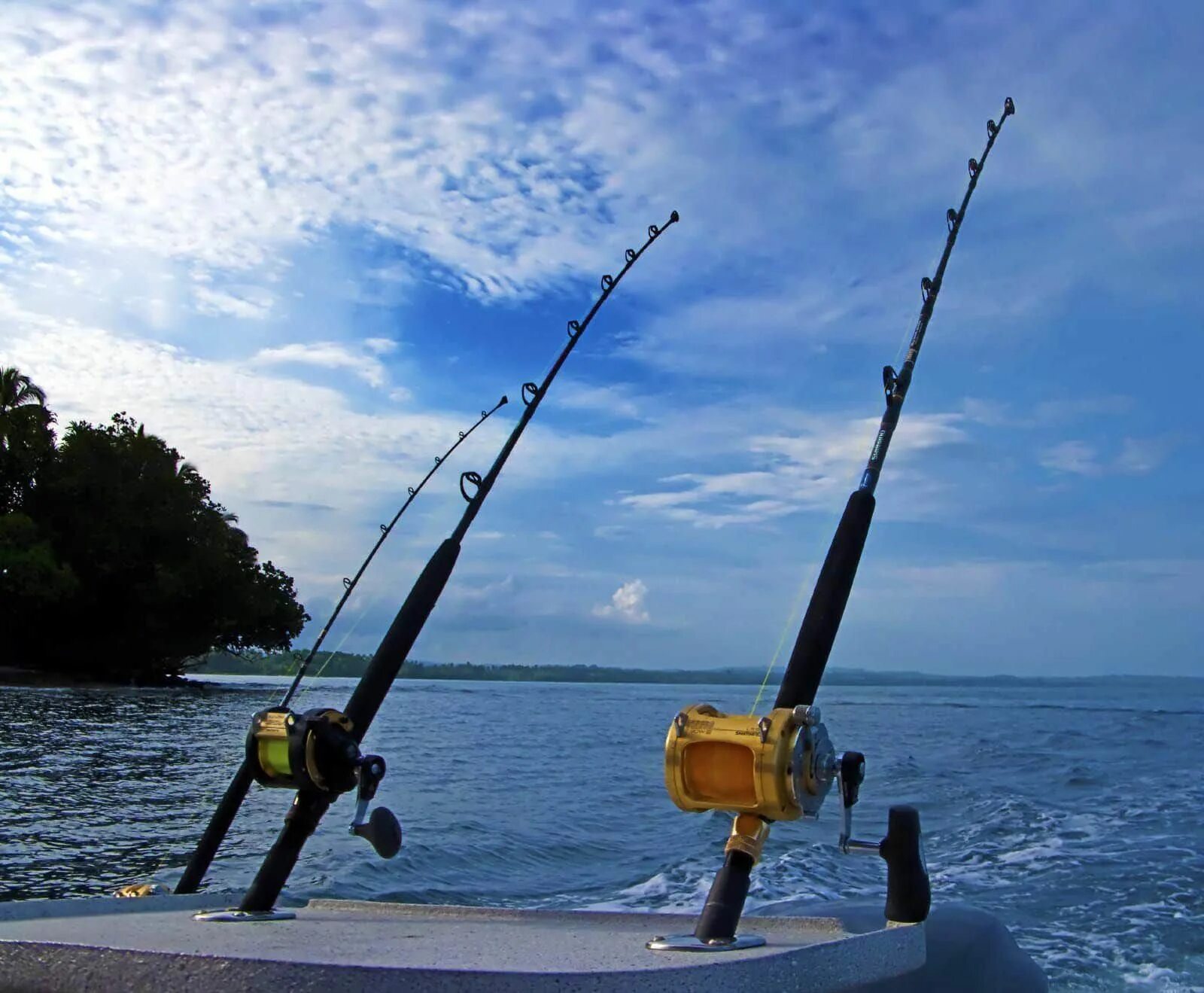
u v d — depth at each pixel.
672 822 9.73
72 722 22.77
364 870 6.98
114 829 8.38
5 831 8.09
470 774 14.62
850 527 2.11
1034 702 66.12
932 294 2.81
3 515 45.44
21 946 1.59
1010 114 3.41
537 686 148.88
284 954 1.52
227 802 2.62
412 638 2.40
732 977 1.45
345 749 1.99
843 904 3.17
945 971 2.29
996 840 8.62
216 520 50.34
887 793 12.22
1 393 46.72
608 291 3.41
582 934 1.82
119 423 49.12
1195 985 4.48
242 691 48.78
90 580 46.12
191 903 2.25
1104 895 6.30
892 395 2.36
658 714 41.47
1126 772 14.87
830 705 60.03
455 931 1.86
